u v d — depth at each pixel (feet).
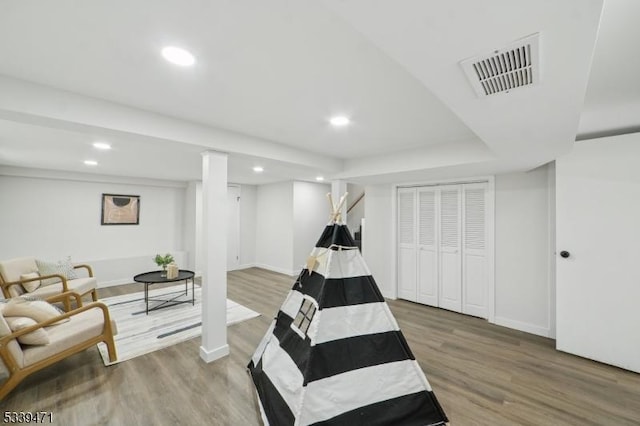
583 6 2.45
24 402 6.88
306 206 21.62
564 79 3.76
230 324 11.92
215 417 6.45
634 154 8.24
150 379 7.86
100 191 17.92
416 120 7.72
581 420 6.37
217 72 5.25
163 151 11.05
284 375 5.94
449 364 8.73
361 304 6.09
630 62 5.20
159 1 3.43
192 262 20.35
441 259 13.91
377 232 16.30
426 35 2.96
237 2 3.45
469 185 12.96
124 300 15.01
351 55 4.66
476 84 3.96
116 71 5.21
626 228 8.38
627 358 8.35
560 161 9.34
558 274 9.48
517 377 8.04
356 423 5.25
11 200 15.24
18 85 5.44
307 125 8.20
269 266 22.80
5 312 7.66
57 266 13.65
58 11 3.60
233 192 22.52
